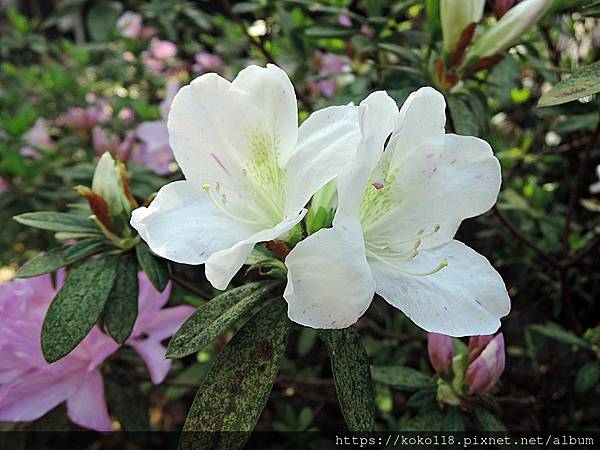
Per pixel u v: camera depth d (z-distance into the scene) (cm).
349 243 11
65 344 17
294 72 34
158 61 47
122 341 17
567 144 34
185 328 15
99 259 18
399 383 20
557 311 32
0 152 36
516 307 36
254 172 14
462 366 19
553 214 36
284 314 15
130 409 23
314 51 36
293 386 30
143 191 31
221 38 47
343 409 13
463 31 19
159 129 34
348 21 31
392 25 28
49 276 21
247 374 14
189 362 36
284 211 14
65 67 48
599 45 36
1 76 52
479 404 19
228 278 12
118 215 18
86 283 18
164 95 45
